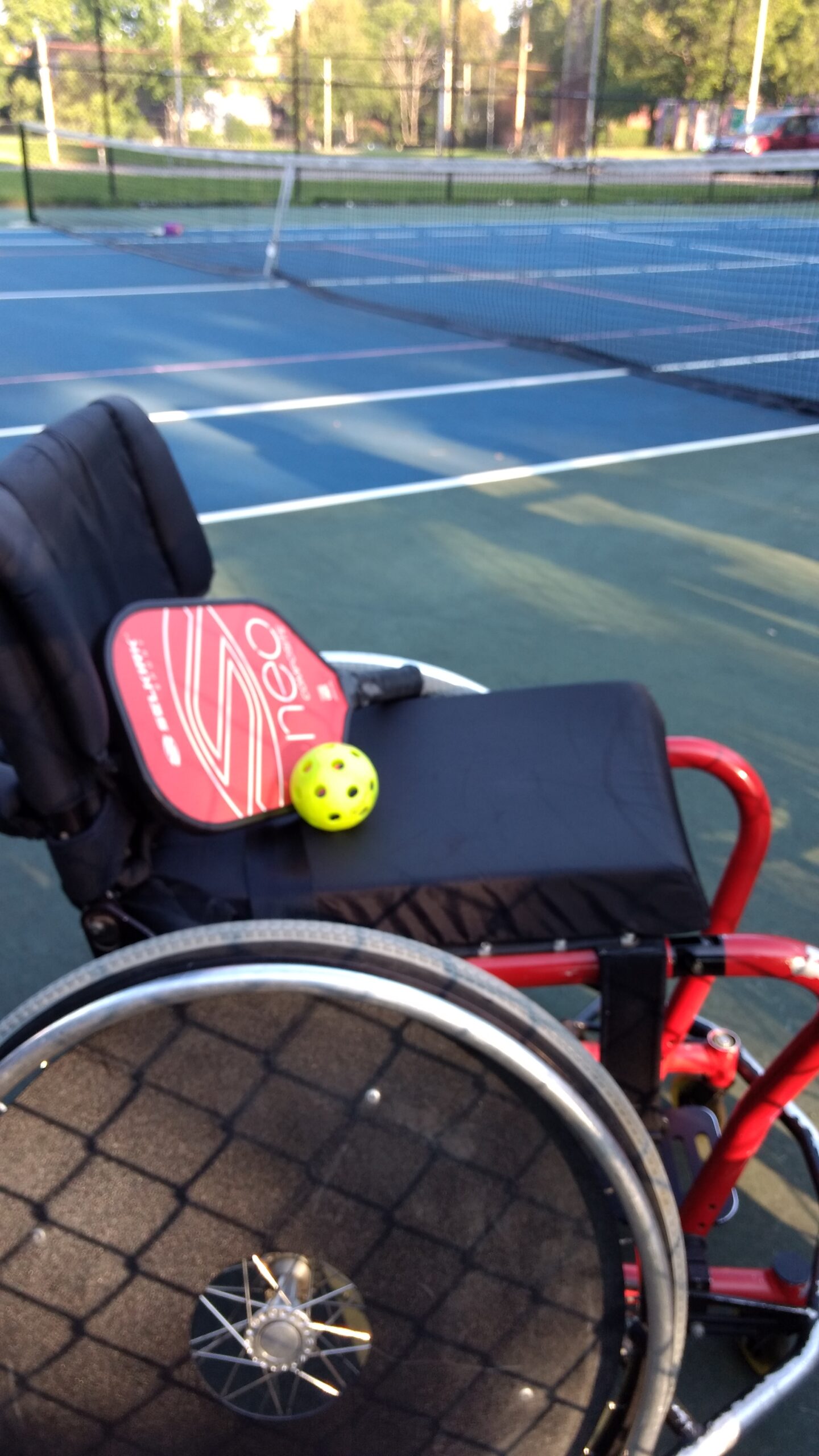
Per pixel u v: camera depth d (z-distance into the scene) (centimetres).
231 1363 79
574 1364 76
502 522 297
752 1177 112
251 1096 70
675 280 791
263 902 81
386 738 101
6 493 75
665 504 314
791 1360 88
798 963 80
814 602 250
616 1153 65
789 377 482
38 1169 72
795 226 1207
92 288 674
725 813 170
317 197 1286
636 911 81
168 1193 73
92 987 67
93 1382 79
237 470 336
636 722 101
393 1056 69
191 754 84
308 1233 74
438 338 554
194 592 110
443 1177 72
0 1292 75
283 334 550
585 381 465
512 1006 66
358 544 277
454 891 80
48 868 157
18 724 72
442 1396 79
